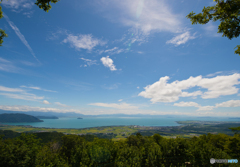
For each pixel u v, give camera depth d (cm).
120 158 1038
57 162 1056
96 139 1725
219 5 596
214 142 2531
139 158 1038
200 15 683
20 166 909
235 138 1988
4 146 965
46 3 597
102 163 1018
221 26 669
